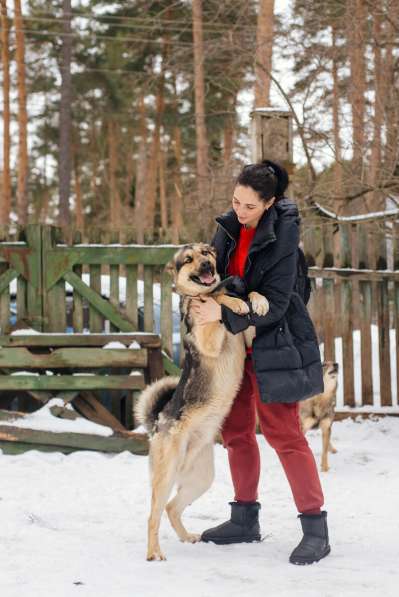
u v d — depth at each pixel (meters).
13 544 3.80
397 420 7.52
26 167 24.06
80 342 6.87
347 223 7.86
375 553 3.67
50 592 3.07
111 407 7.09
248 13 15.64
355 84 10.36
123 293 7.64
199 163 19.95
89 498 4.97
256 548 3.79
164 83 28.92
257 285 3.71
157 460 3.79
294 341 3.73
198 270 3.90
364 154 9.41
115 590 3.08
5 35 24.47
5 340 6.80
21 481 5.45
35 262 7.02
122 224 33.78
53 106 31.97
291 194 7.70
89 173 42.03
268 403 3.65
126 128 34.97
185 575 3.30
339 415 7.56
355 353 9.29
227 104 23.66
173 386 4.13
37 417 6.55
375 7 9.84
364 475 5.68
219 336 3.79
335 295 7.80
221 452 6.36
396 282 7.96
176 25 24.16
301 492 3.62
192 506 4.79
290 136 7.66
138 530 4.18
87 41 29.03
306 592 3.01
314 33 11.80
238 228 3.91
